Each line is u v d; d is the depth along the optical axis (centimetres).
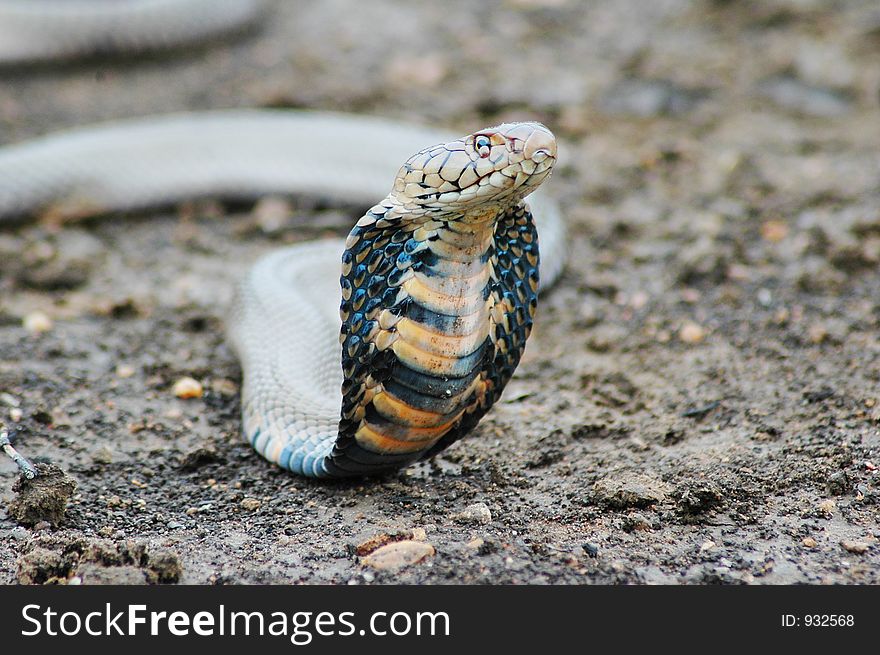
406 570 744
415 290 725
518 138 686
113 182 1460
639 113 1727
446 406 761
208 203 1505
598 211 1430
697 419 973
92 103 1823
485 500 841
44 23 1930
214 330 1171
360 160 1534
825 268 1238
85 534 806
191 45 2031
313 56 2002
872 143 1574
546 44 2017
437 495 849
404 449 791
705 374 1053
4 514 827
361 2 2269
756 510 819
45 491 821
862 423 933
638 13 2117
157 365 1084
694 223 1373
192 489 877
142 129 1550
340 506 838
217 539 797
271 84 1877
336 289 1196
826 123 1659
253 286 1103
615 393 1029
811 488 844
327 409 905
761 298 1192
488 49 2000
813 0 2031
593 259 1315
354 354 734
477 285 738
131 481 888
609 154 1592
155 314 1203
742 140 1612
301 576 743
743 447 909
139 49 1988
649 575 739
